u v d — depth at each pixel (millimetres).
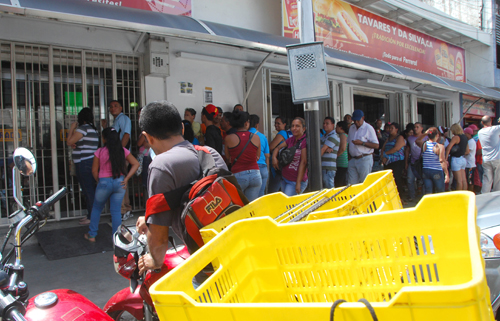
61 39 5695
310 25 4125
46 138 5723
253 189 4844
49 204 1909
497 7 14812
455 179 8438
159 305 1171
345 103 9703
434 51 11578
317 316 1006
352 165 7242
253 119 6141
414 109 12047
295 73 4000
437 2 12742
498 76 15023
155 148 2115
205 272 1927
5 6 3271
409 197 9102
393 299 939
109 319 1826
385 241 1558
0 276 1561
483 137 8484
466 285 871
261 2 7820
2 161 5414
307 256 1629
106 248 4820
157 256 1901
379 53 9500
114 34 6117
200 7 6871
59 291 1953
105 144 5004
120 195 5086
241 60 7418
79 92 5926
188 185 1919
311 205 2297
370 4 9086
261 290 1716
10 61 5379
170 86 6605
